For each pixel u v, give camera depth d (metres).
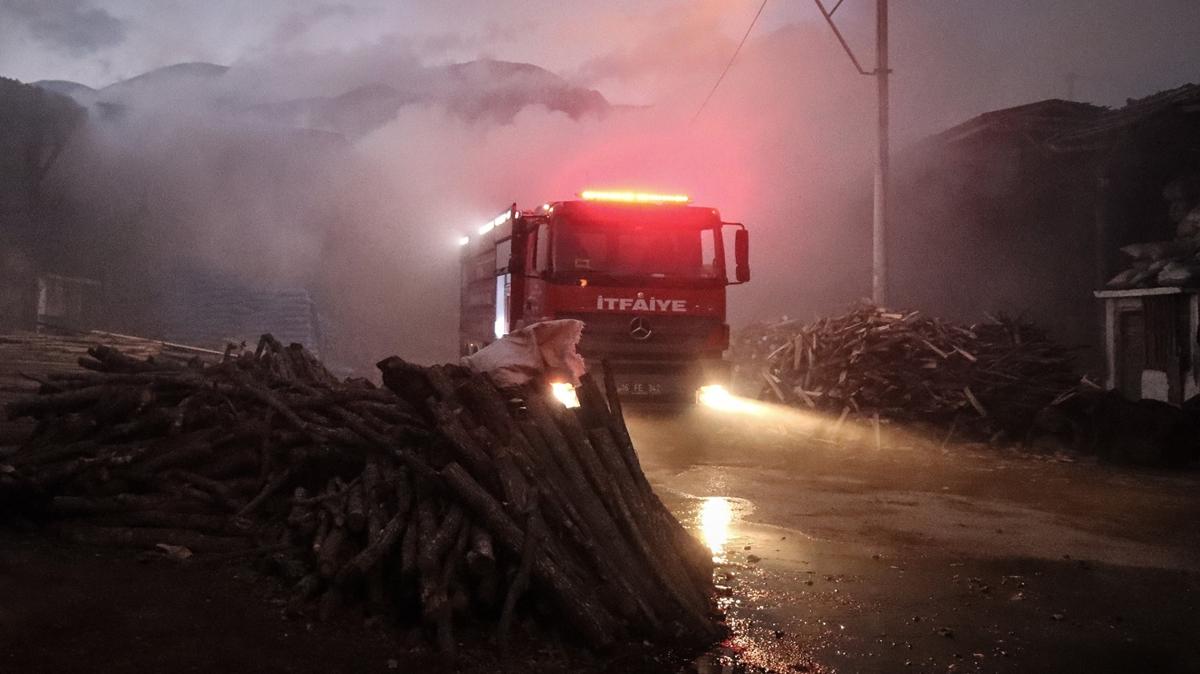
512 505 5.26
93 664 4.25
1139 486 10.69
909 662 4.98
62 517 6.28
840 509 8.99
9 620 4.61
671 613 5.30
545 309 13.16
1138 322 20.62
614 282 13.15
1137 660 5.08
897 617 5.71
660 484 10.20
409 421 6.66
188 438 7.00
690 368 13.38
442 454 5.79
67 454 6.75
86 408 7.42
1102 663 5.03
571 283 13.09
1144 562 7.12
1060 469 11.85
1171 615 5.84
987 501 9.58
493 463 5.52
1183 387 18.77
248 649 4.57
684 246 13.42
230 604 5.17
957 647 5.22
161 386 7.57
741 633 5.37
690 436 13.72
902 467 11.77
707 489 9.93
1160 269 19.28
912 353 14.48
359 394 7.18
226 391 7.46
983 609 5.91
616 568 5.35
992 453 12.95
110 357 8.15
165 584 5.42
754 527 8.09
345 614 5.11
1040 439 13.32
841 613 5.77
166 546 6.05
